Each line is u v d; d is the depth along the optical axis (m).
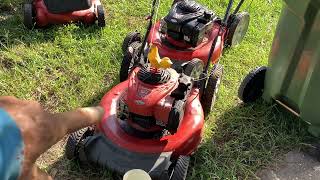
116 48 1.96
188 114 1.41
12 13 2.19
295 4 1.28
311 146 1.53
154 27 1.87
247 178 1.40
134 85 1.28
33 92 1.69
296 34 1.34
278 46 1.44
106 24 2.14
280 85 1.50
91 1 2.09
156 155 1.28
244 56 1.99
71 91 1.71
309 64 1.34
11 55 1.84
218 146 1.51
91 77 1.77
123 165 1.26
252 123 1.61
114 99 1.45
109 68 1.84
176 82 1.30
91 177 1.35
